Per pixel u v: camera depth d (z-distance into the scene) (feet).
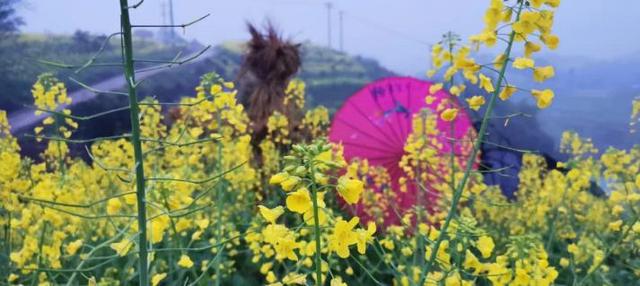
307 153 5.13
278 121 19.39
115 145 18.75
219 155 12.30
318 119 20.42
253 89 20.62
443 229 7.06
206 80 12.00
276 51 20.06
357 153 17.95
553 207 16.89
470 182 13.20
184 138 15.57
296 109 20.85
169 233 12.05
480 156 16.31
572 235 16.35
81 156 18.43
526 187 20.07
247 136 13.88
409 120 17.78
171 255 12.01
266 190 18.92
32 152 15.64
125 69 5.29
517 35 6.73
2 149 12.88
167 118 21.63
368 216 15.21
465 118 14.82
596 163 17.48
